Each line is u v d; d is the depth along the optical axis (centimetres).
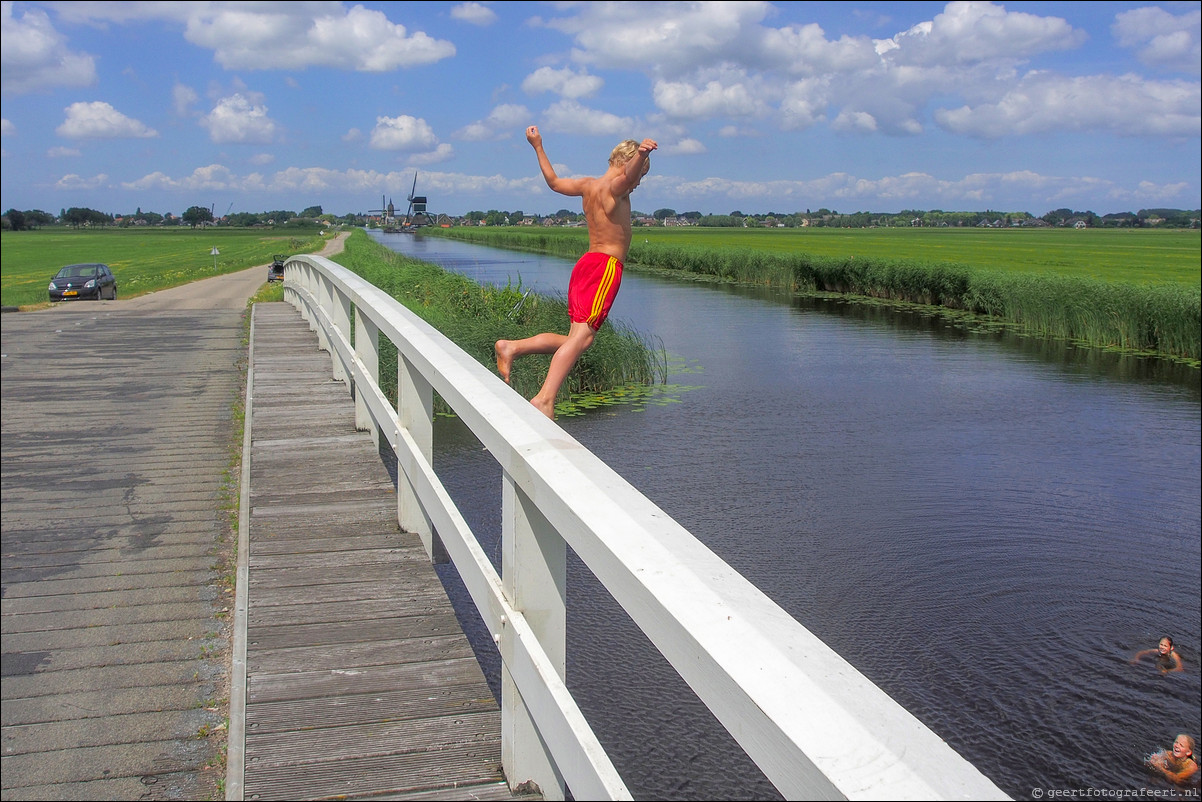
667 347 2255
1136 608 770
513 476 229
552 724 204
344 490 568
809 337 2484
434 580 428
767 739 108
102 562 581
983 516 984
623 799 158
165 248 9319
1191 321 2202
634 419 1421
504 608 247
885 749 99
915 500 1041
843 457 1216
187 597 525
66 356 1454
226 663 442
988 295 3067
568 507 180
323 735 300
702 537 915
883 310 3288
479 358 1421
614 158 330
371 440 692
